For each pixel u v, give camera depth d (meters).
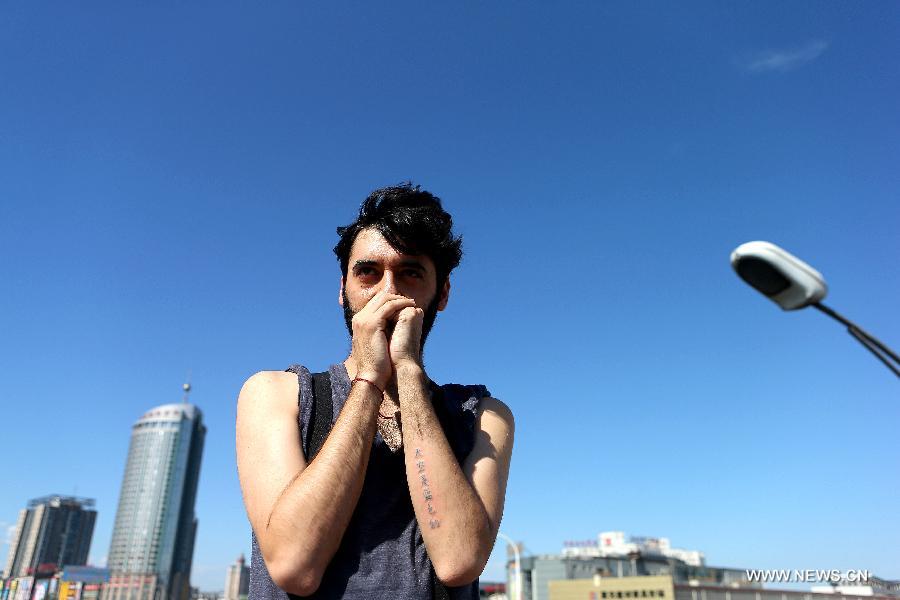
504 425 2.02
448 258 2.03
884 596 52.50
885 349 1.50
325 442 1.56
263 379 1.83
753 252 1.51
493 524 1.70
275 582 1.42
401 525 1.61
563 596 84.88
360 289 1.92
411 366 1.72
